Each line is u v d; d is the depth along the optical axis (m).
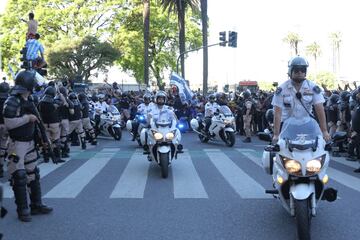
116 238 5.80
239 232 6.04
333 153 13.42
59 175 10.27
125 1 46.50
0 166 10.06
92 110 18.70
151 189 8.72
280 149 5.73
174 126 10.47
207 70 33.00
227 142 16.05
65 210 7.17
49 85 12.90
